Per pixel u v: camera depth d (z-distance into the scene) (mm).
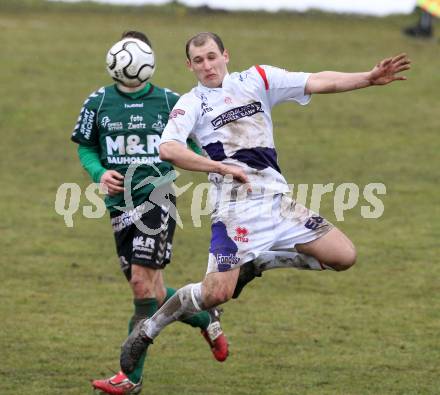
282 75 26578
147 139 29219
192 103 26344
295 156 67938
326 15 121250
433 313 37250
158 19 115375
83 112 29656
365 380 29578
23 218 52844
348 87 26172
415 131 76125
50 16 114688
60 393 27906
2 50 96500
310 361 31469
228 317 36594
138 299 28938
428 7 108938
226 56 26938
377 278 42500
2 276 41906
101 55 96438
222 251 25875
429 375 30094
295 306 38125
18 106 79688
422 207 56188
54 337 33531
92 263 44594
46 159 66938
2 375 29406
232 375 30047
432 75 93688
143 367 30250
